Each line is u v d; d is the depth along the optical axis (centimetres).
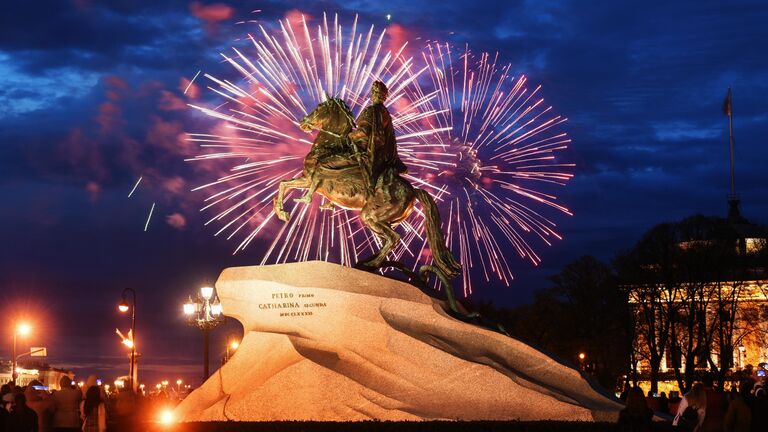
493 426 2062
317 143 2605
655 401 3394
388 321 2398
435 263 2583
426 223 2603
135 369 4225
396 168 2636
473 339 2430
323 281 2422
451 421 2130
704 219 7525
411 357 2359
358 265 2569
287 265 2447
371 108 2602
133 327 4256
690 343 7200
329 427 2053
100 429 2409
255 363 2416
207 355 3931
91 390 2408
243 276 2458
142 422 2500
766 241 7831
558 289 8406
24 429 2178
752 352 8650
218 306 3944
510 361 2431
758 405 2261
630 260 7569
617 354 8300
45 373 8462
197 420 2339
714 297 7775
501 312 8356
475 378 2334
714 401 2072
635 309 7712
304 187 2586
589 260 8381
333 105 2602
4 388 2577
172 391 7806
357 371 2362
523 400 2311
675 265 7375
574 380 2408
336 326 2403
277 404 2311
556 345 8275
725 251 7394
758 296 8000
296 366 2320
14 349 6303
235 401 2339
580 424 2111
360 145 2598
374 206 2566
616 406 2369
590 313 8250
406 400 2312
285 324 2425
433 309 2427
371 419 2275
